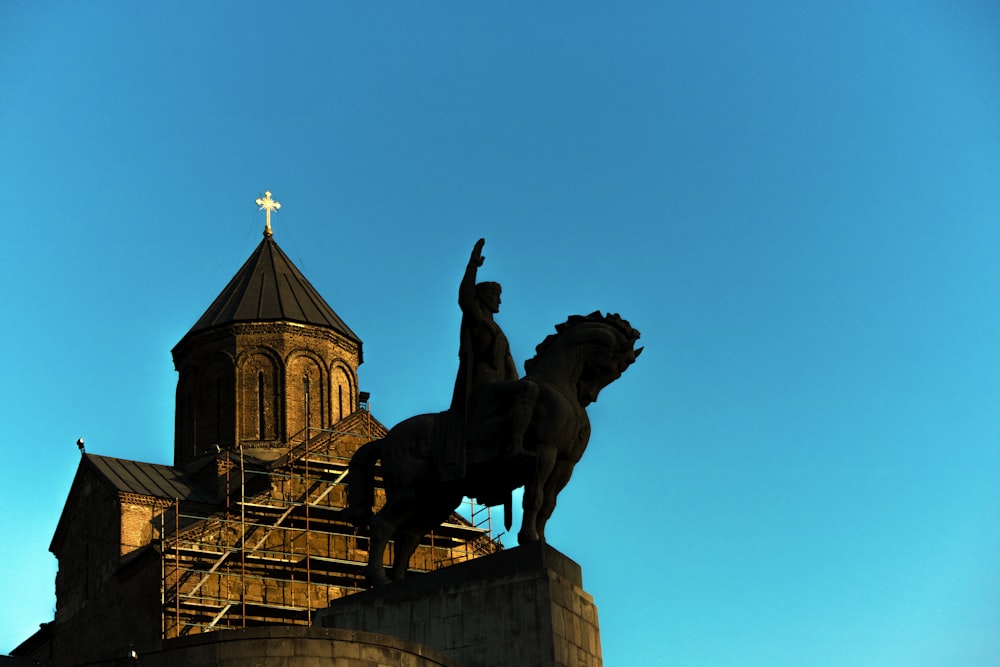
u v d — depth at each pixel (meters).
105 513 63.44
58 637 64.81
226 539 60.84
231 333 70.38
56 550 67.62
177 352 71.81
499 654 31.62
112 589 61.34
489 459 32.91
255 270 73.44
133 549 61.94
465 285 33.84
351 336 72.25
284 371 69.88
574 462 33.50
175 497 63.38
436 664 30.23
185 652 28.30
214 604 58.94
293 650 28.42
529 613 31.64
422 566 63.12
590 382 33.84
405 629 32.59
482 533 64.88
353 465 34.62
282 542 62.03
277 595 60.69
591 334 33.88
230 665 28.11
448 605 32.38
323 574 62.12
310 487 64.12
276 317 70.44
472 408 33.41
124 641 59.50
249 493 64.75
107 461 65.56
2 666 36.19
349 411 71.19
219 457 66.44
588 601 33.22
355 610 33.22
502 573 32.12
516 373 34.41
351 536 63.50
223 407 69.62
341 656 28.73
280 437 68.88
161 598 57.84
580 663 32.03
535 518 32.47
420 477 33.47
